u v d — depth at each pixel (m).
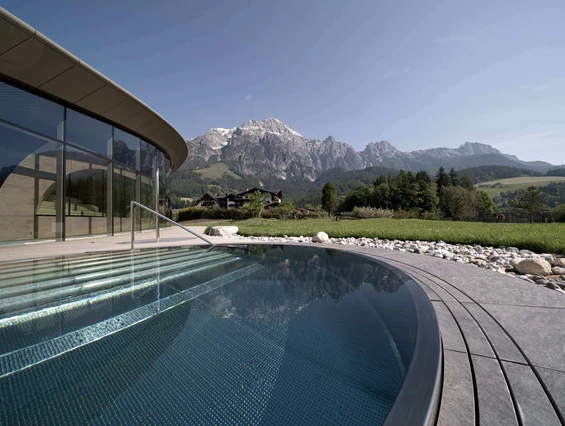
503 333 1.09
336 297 1.52
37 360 0.89
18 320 1.25
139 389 0.72
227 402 0.65
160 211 11.09
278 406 0.63
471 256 3.38
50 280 2.06
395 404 0.58
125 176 8.17
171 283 1.91
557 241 3.59
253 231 7.30
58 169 5.91
